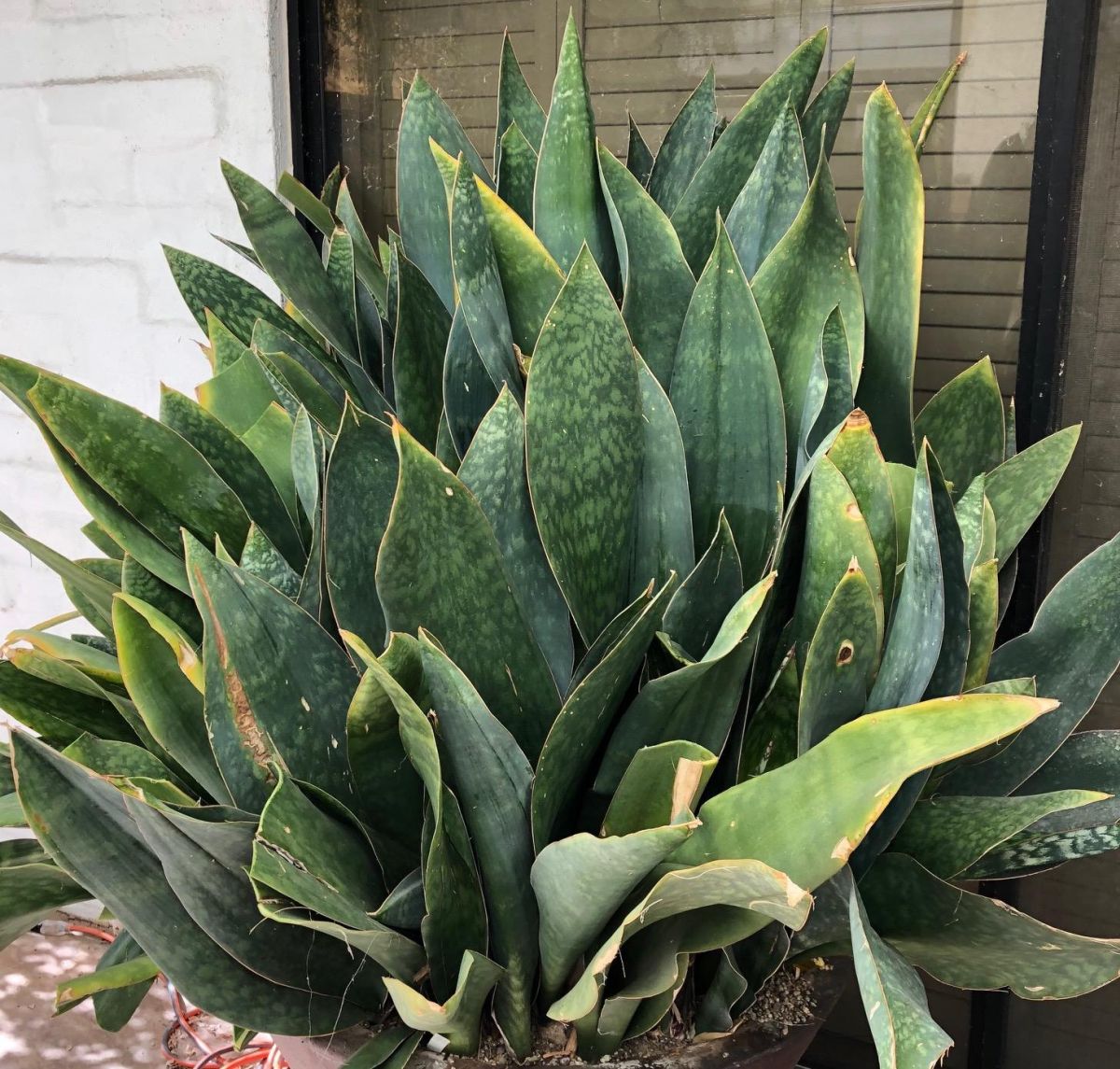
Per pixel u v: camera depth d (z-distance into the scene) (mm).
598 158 449
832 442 376
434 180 515
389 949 348
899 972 319
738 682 370
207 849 348
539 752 388
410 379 463
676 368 431
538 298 454
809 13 743
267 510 484
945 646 373
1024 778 439
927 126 498
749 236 484
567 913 331
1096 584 444
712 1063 400
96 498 423
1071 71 668
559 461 383
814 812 300
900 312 464
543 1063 393
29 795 351
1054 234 691
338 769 388
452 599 363
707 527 435
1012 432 580
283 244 511
